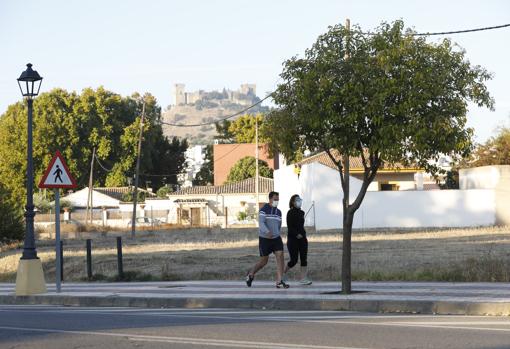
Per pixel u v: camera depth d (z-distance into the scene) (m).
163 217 102.50
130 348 12.73
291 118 19.64
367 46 18.86
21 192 103.88
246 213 91.44
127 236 63.94
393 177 72.31
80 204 106.25
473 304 16.91
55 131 105.38
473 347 12.15
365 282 22.83
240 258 33.53
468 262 25.31
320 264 28.88
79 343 13.35
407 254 32.47
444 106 18.58
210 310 18.75
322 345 12.62
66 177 23.11
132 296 20.80
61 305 21.44
